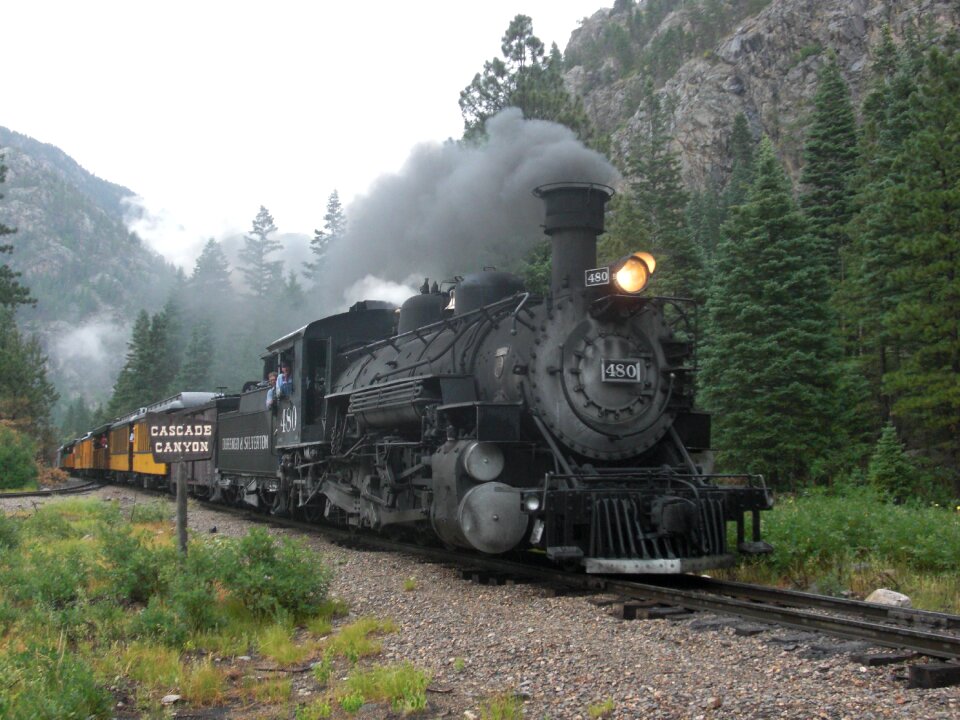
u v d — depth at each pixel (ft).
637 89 428.56
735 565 33.09
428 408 33.99
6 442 118.32
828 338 69.97
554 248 33.50
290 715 17.57
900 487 61.72
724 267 75.61
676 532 28.43
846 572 31.63
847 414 74.02
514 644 21.20
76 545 41.65
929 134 72.33
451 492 30.25
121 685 20.02
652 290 93.97
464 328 36.19
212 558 28.48
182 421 31.01
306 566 27.09
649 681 17.83
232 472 67.41
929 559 32.17
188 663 21.81
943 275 67.31
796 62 332.80
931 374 65.26
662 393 33.01
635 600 25.70
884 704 15.64
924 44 224.12
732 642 20.51
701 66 373.81
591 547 28.63
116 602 27.09
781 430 68.28
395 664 20.27
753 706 15.84
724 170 327.47
